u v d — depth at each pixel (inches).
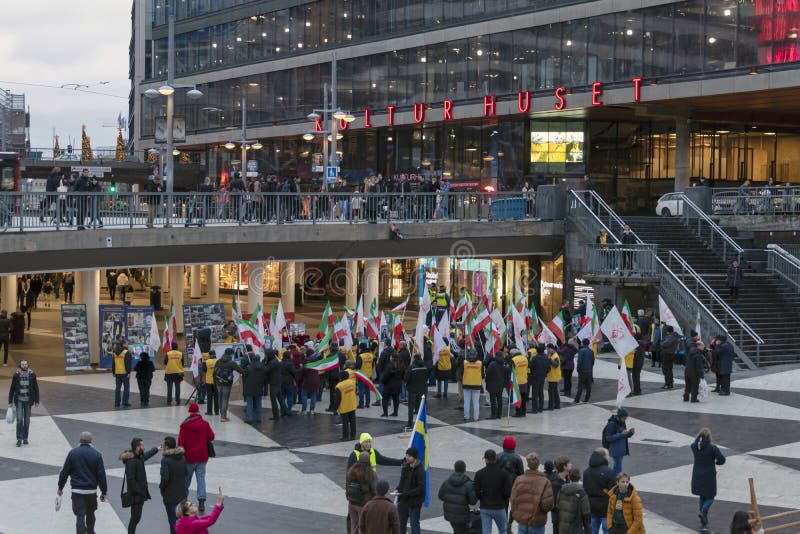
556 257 1707.7
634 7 1788.9
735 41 1663.4
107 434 916.0
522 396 992.2
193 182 2987.2
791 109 1942.7
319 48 2416.3
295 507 694.5
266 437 911.7
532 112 1962.4
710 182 2096.5
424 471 586.2
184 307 1364.4
